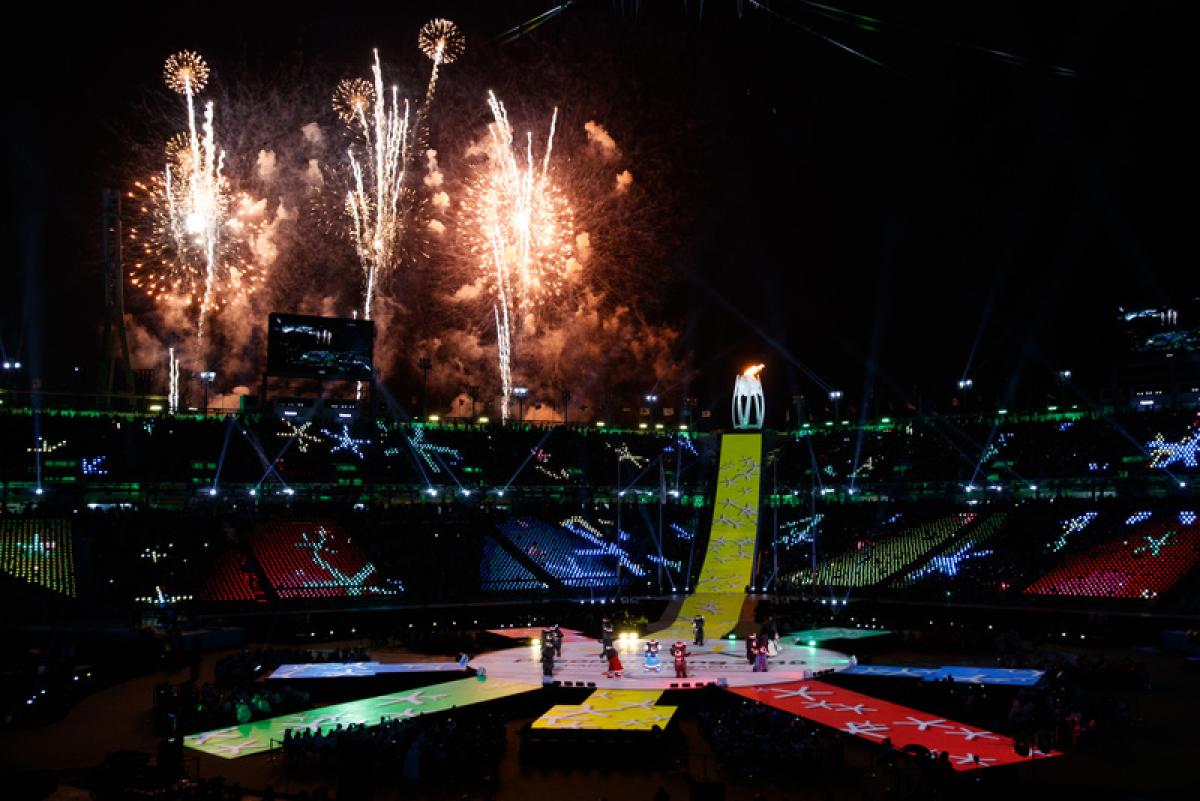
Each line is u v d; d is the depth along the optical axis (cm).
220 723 4391
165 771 3241
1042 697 4203
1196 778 3456
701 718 4291
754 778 3616
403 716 4406
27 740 4122
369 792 3256
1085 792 3291
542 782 3638
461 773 3697
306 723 4359
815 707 4609
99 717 4522
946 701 4647
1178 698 4766
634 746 3875
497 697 4772
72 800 3284
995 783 3334
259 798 3397
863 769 3694
